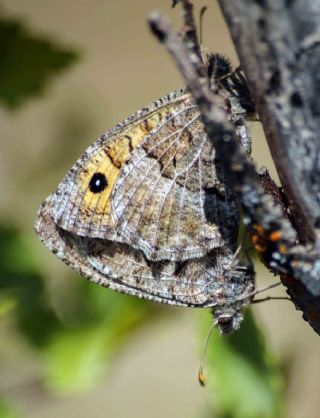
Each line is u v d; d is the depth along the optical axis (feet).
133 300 1.47
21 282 1.48
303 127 1.24
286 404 1.43
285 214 1.28
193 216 1.38
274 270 1.28
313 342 1.58
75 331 1.47
